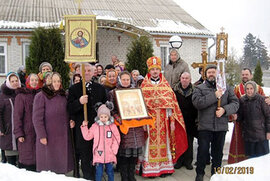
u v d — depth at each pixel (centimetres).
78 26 409
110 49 1592
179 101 537
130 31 1304
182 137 509
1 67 1409
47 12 1546
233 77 2148
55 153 422
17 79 491
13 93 488
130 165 448
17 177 333
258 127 477
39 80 532
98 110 420
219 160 462
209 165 559
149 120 435
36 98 422
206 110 454
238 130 519
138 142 437
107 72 534
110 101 462
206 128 451
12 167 359
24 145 442
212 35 1667
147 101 484
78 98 431
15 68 1410
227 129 456
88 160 431
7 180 320
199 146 460
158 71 494
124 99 447
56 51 872
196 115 539
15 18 1431
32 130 444
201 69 666
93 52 407
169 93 489
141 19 1689
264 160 378
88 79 444
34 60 856
